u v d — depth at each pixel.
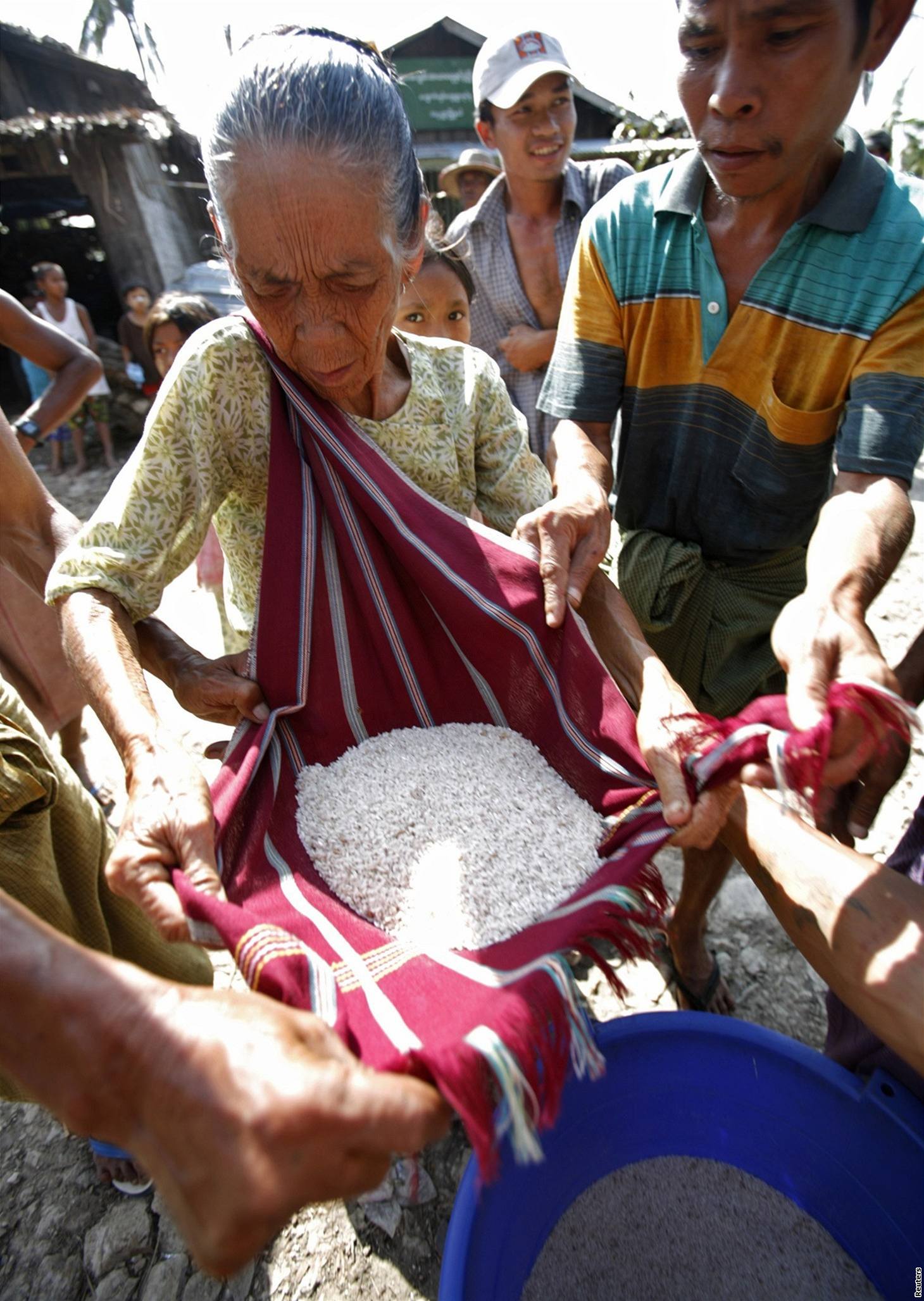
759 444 1.38
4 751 1.11
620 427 1.57
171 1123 0.53
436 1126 0.60
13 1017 0.57
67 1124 0.57
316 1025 0.60
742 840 1.13
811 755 0.80
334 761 1.12
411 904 0.94
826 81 1.05
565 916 0.84
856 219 1.21
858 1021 1.30
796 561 1.57
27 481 1.71
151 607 1.11
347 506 1.07
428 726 1.17
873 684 0.83
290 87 0.81
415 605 1.14
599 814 1.04
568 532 1.15
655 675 1.10
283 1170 0.51
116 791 2.68
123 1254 1.56
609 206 1.39
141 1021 0.55
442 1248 1.54
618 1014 1.91
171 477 1.06
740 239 1.29
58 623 1.90
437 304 2.12
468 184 3.77
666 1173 1.32
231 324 1.06
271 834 0.98
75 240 10.72
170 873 0.84
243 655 1.16
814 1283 1.22
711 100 1.11
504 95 2.31
